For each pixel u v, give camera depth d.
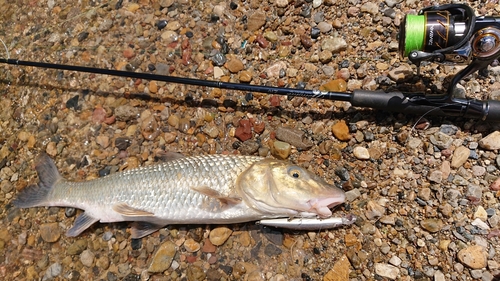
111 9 0.58
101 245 0.46
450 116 0.42
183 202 0.42
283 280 0.42
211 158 0.43
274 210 0.41
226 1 0.54
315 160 0.45
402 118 0.44
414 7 0.49
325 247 0.42
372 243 0.41
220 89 0.50
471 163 0.42
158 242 0.45
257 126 0.48
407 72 0.46
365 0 0.50
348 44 0.49
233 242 0.44
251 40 0.52
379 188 0.43
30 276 0.47
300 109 0.47
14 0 0.63
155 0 0.56
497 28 0.34
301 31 0.51
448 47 0.36
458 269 0.39
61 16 0.60
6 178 0.53
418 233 0.40
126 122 0.52
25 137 0.54
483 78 0.44
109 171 0.50
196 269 0.43
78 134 0.52
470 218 0.40
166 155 0.47
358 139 0.45
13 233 0.49
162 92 0.52
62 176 0.49
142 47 0.55
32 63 0.51
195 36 0.54
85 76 0.55
